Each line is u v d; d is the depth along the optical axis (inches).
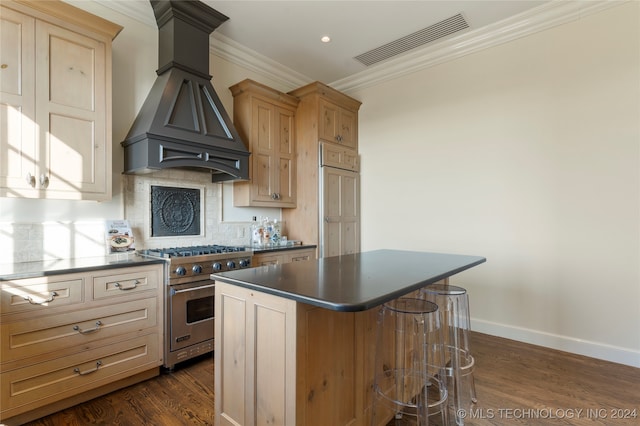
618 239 97.9
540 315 111.0
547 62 110.1
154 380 86.6
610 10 99.1
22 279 66.1
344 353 56.7
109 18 99.1
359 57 141.3
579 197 104.2
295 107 146.3
